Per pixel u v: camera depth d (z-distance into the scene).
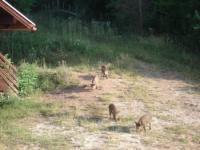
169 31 36.25
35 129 18.41
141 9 37.66
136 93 23.28
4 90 21.55
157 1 36.47
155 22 37.62
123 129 18.62
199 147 17.25
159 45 33.12
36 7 43.00
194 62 30.62
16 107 20.73
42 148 16.56
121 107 21.22
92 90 23.44
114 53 29.81
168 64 29.55
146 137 17.89
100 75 25.83
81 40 31.38
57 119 19.55
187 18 33.94
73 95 22.77
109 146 16.84
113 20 40.31
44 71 25.25
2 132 17.81
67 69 26.06
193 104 22.16
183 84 25.61
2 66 21.72
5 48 29.47
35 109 20.66
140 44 33.41
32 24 19.16
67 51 29.62
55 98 22.39
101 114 20.28
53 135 17.77
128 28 37.62
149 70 28.09
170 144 17.38
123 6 38.09
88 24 37.91
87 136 17.75
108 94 22.94
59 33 33.84
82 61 28.12
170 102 22.30
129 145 17.05
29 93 22.84
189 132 18.61
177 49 32.78
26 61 27.47
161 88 24.58
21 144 16.86
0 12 19.14
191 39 33.50
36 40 30.61
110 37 34.47
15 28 19.72
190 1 33.59
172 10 35.19
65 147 16.64
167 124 19.41
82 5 42.78
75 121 19.39
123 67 27.86
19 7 34.59
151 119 18.95
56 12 41.72
